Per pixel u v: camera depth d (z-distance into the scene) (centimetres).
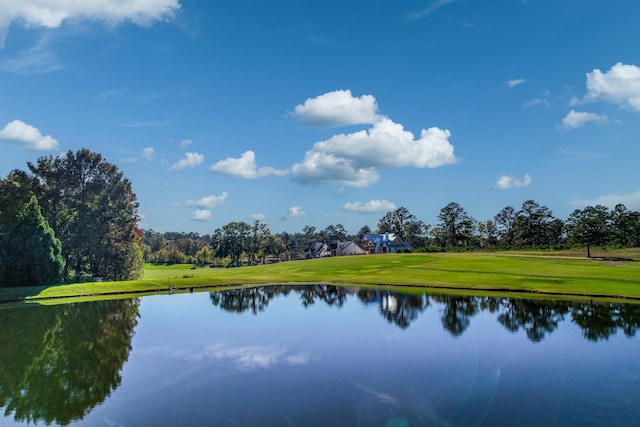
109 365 1852
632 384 1562
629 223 10688
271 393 1481
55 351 2095
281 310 3428
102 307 3622
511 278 5128
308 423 1229
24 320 2969
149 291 4953
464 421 1237
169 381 1620
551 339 2291
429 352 2050
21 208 5303
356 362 1881
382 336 2419
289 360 1925
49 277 4816
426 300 3841
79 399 1434
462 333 2470
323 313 3250
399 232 16988
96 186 6544
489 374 1691
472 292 4338
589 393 1470
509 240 13612
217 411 1322
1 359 1945
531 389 1513
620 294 3828
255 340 2344
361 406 1355
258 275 7044
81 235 6084
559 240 12912
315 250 15925
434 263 7475
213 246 14925
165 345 2219
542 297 3856
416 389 1519
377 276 6284
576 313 3042
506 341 2256
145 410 1330
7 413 1309
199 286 5466
